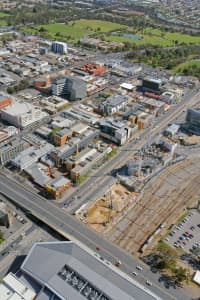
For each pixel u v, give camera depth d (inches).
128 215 6299.2
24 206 6269.7
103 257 5364.2
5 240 5536.4
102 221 6097.4
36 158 7564.0
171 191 7012.8
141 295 4478.3
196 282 5088.6
